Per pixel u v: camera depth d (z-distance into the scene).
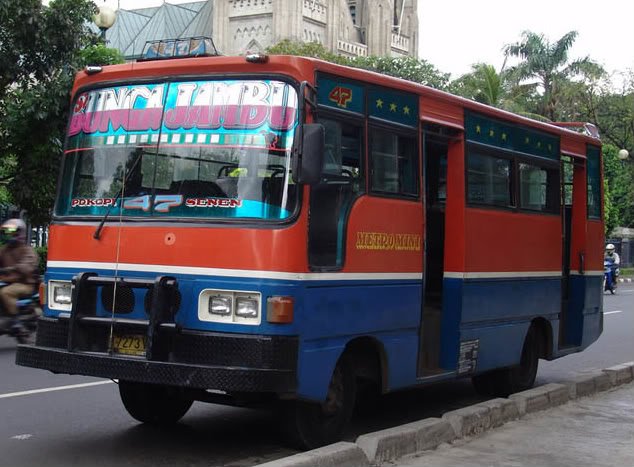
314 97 6.72
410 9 80.94
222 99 6.87
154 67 7.17
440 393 10.85
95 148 7.32
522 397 8.89
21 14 18.88
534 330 10.72
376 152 7.57
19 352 7.07
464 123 8.98
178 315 6.61
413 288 8.02
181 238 6.69
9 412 8.71
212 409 9.21
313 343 6.68
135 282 6.64
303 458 6.03
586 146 12.07
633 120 48.09
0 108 20.08
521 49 48.34
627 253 60.66
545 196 10.79
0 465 6.74
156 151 7.01
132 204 7.00
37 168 19.98
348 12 73.12
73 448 7.34
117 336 6.70
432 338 8.92
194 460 7.04
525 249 10.16
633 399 10.11
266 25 65.06
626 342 17.31
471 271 9.01
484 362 9.34
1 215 27.61
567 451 7.39
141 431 8.05
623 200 54.66
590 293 12.03
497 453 7.25
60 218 7.33
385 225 7.61
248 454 7.25
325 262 6.82
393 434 6.88
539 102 49.31
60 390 9.94
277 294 6.40
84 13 19.81
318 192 6.75
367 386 8.30
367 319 7.33
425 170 8.52
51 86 19.16
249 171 6.65
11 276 12.62
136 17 74.38
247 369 6.21
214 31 66.56
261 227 6.48
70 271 7.17
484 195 9.34
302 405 7.01
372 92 7.55
